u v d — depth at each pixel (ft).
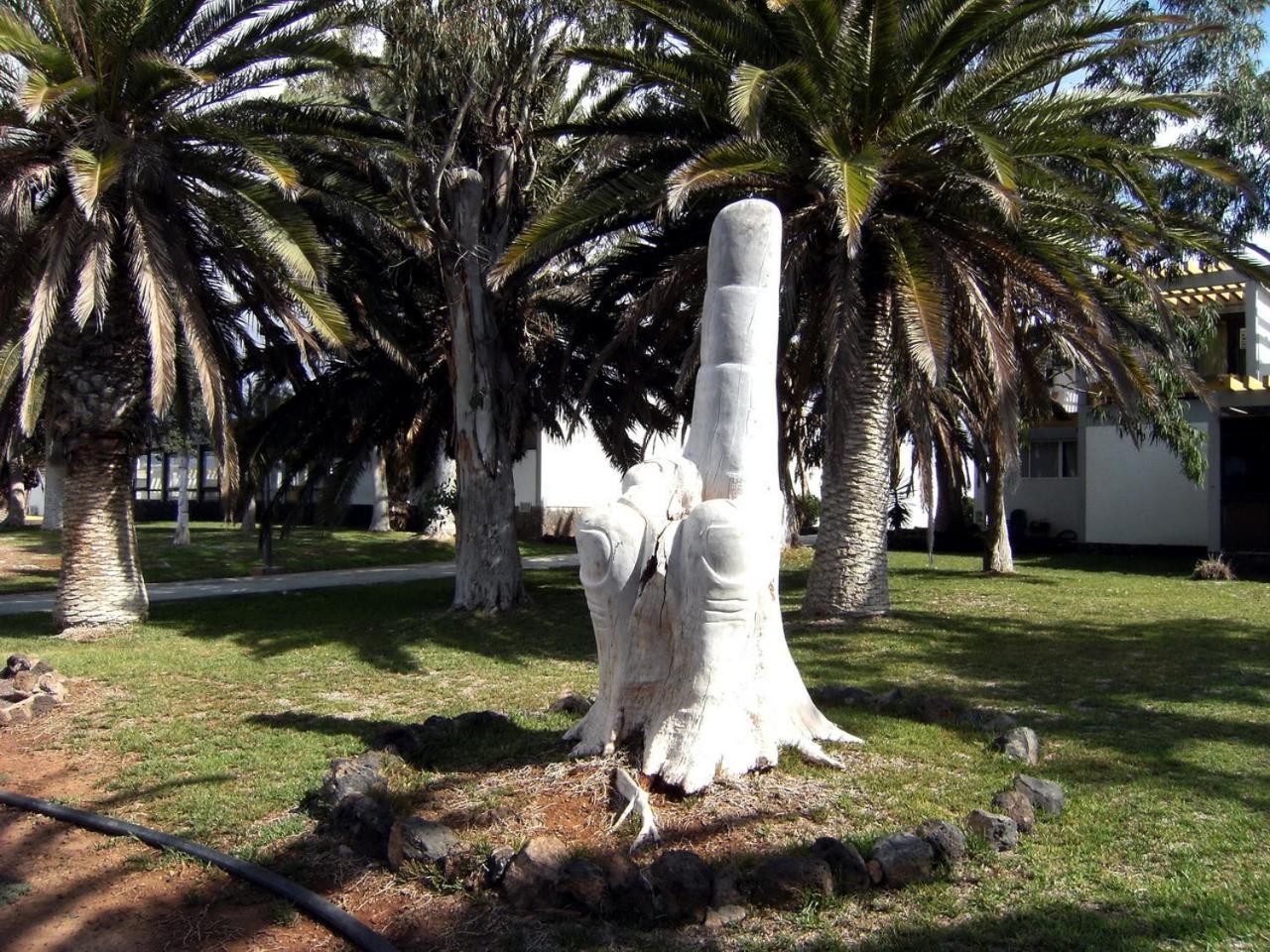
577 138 46.52
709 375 19.45
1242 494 66.33
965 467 75.41
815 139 34.27
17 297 37.06
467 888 14.92
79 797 20.59
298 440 50.72
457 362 46.32
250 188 36.47
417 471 60.90
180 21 37.37
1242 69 56.18
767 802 17.12
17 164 35.63
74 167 31.55
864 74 34.19
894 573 61.82
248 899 15.55
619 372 50.39
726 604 17.43
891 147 34.40
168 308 35.12
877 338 39.86
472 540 47.01
